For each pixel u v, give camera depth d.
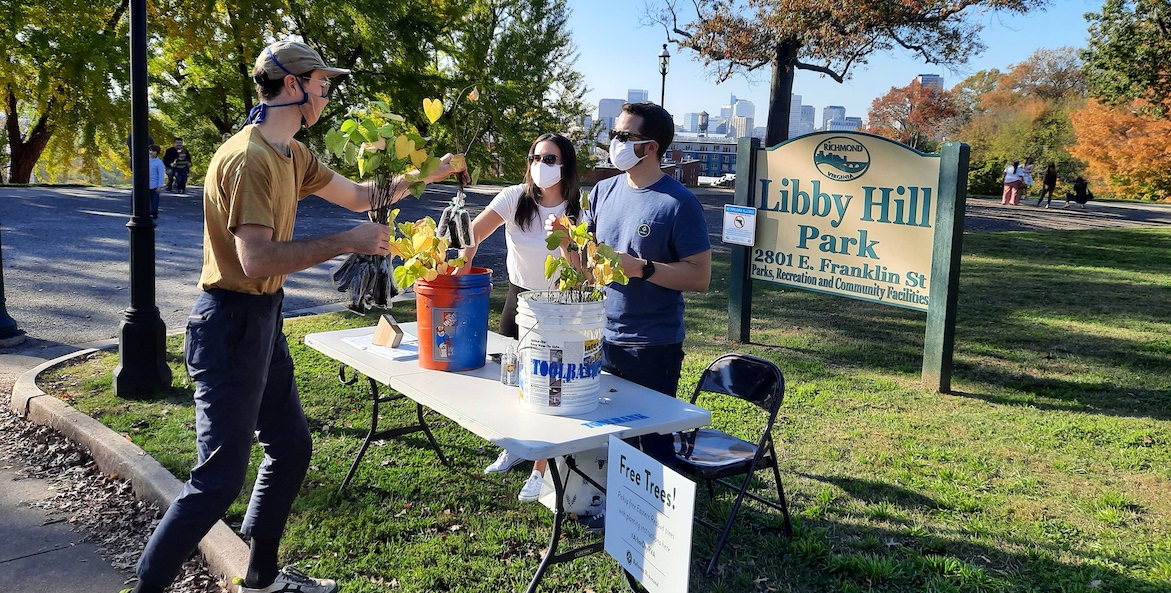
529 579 3.01
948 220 5.44
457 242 3.26
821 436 4.62
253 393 2.53
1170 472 4.08
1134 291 10.09
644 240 3.04
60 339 6.81
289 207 2.55
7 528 3.51
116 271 9.98
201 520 2.48
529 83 25.95
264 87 2.54
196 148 27.11
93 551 3.34
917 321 8.13
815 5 26.41
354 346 3.48
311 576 3.03
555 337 2.51
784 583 3.00
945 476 4.02
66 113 22.36
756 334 7.43
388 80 24.38
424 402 2.77
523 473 4.01
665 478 2.13
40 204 17.03
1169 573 3.01
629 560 2.31
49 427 4.73
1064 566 3.10
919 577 3.02
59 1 20.67
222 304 2.48
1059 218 22.62
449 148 21.36
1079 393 5.59
